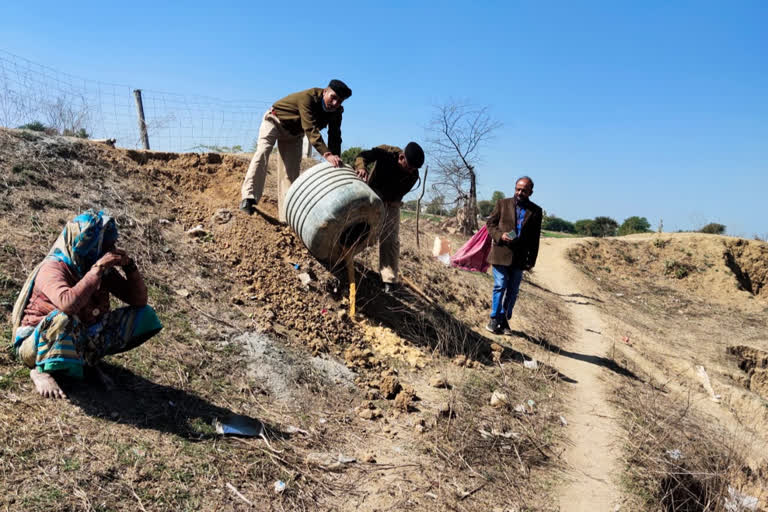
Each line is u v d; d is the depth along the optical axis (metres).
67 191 5.57
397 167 6.14
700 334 12.17
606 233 44.09
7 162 5.52
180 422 3.44
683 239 19.67
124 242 5.14
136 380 3.66
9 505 2.47
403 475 3.70
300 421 3.98
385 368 5.23
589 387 6.31
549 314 9.64
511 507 3.68
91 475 2.79
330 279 6.01
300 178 5.72
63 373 3.34
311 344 5.00
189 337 4.34
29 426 2.95
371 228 5.72
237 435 3.53
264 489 3.16
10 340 3.57
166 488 2.89
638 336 10.23
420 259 9.13
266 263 5.73
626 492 4.18
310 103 5.79
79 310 3.24
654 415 5.84
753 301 16.48
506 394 5.41
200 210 6.32
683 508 4.36
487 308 8.35
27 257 4.42
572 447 4.75
